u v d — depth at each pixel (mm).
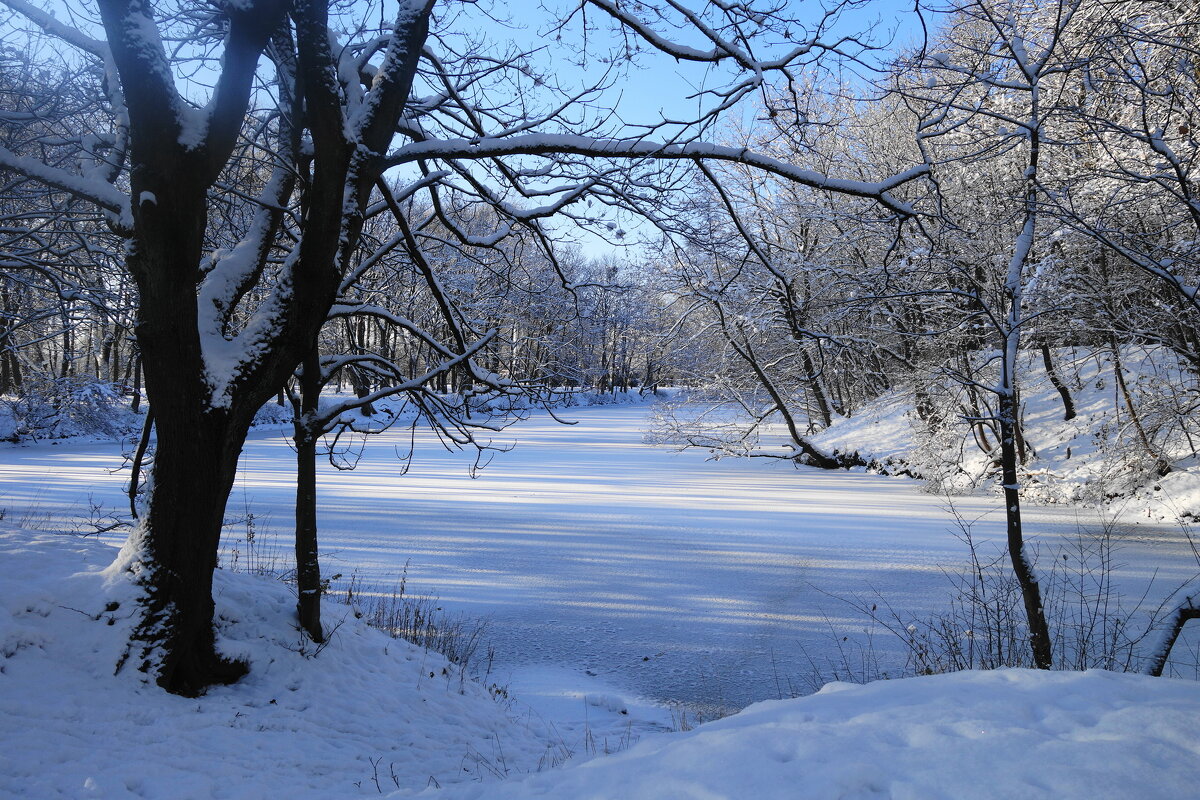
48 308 8555
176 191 5230
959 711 3021
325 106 5336
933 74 8703
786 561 14195
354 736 5785
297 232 8703
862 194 6758
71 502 17000
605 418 60469
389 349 10508
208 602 6000
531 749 6195
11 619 5258
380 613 9914
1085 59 7672
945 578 12703
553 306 9148
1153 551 14000
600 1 5996
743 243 7820
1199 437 17969
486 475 27422
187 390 5641
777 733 2893
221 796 4133
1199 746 2609
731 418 35688
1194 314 12281
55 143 6734
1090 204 11664
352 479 25016
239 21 5109
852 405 35125
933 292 7660
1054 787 2352
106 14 4980
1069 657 8000
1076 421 22609
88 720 4734
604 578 12914
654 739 3309
